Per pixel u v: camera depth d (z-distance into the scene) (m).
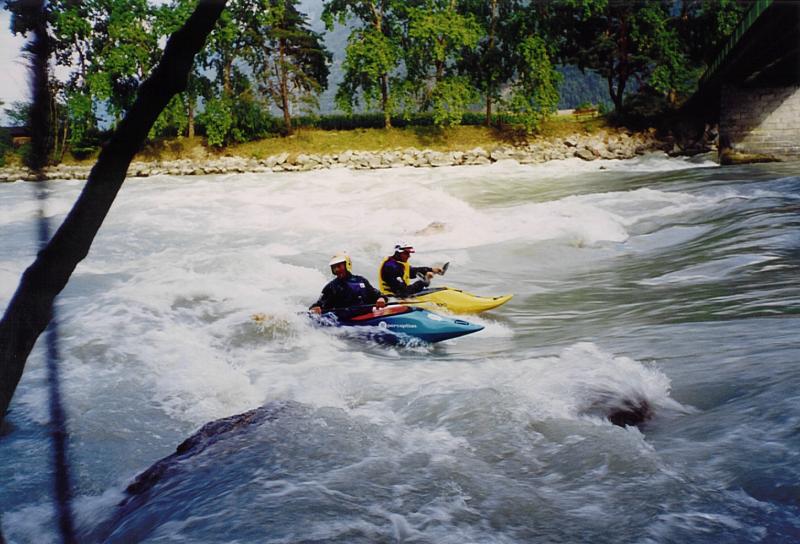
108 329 8.50
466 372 6.80
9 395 0.63
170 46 0.73
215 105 41.06
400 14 43.88
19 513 4.37
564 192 25.03
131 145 0.70
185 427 6.06
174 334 8.56
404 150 41.41
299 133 43.59
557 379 5.64
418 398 5.68
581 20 42.78
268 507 3.54
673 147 40.03
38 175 0.65
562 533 3.32
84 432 5.64
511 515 3.53
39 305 0.65
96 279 11.98
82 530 4.05
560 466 4.19
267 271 12.27
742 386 5.30
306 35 44.03
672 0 41.12
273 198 25.62
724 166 32.56
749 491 3.66
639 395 5.34
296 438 4.52
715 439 4.38
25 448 5.24
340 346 8.56
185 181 35.44
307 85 44.44
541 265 13.30
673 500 3.59
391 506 3.61
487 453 4.45
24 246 14.01
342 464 4.16
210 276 11.63
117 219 20.66
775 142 34.31
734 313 8.20
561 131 42.62
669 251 13.50
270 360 7.92
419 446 4.54
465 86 43.12
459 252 14.41
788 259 11.22
